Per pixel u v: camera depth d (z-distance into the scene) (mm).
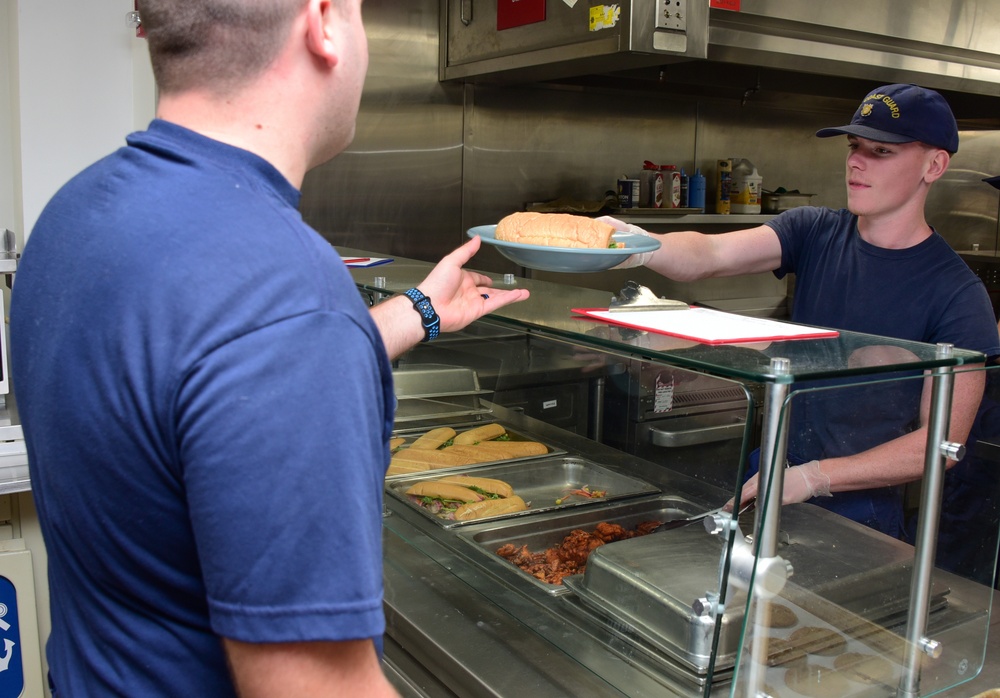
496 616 1276
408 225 3465
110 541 642
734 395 931
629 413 1111
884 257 1877
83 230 653
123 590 660
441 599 1331
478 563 1248
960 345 1747
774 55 2861
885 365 918
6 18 2881
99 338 611
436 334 1134
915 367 936
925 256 1840
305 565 569
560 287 1548
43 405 650
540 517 1193
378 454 641
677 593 980
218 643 666
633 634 1033
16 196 2977
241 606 568
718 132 4121
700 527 975
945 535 1022
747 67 3590
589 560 1111
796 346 1028
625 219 3566
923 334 1827
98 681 688
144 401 588
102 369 608
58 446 640
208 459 563
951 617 1043
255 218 619
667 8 2490
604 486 1149
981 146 4801
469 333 1405
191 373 574
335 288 620
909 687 1021
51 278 659
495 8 3039
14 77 2840
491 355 1366
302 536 567
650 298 1354
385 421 693
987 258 4465
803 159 4398
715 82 3559
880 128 1788
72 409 625
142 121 2879
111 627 672
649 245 1398
